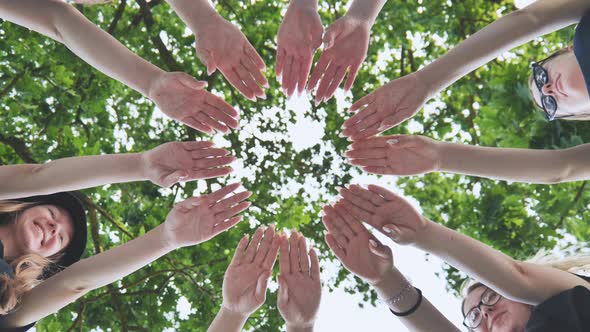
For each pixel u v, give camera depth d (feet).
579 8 2.74
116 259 2.82
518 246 4.43
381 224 2.84
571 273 2.81
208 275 5.01
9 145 4.91
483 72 5.73
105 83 5.01
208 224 2.80
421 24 5.54
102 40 2.78
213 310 4.94
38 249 2.93
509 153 2.81
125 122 5.71
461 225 5.02
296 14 2.74
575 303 2.50
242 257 2.89
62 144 4.87
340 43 2.79
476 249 2.75
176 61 5.57
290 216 5.00
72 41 2.79
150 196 5.33
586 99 2.81
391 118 2.83
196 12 2.77
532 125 3.97
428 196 5.70
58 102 5.13
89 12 5.27
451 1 5.56
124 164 2.73
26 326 2.84
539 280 2.70
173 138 5.74
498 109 4.16
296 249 2.91
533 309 2.68
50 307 2.80
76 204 3.08
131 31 5.21
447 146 2.84
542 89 2.92
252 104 5.92
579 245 3.25
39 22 2.79
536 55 5.73
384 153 2.86
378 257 2.84
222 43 2.75
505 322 2.83
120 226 4.90
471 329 2.97
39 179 2.70
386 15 5.50
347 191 2.88
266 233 2.93
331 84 2.90
